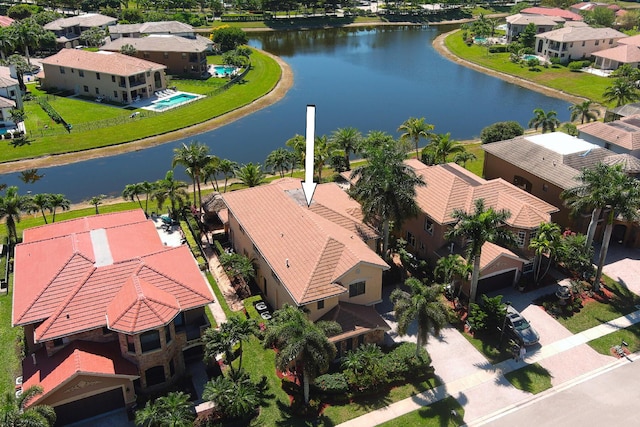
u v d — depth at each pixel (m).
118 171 77.00
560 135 65.50
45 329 34.09
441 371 38.91
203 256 51.38
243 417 34.25
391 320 43.97
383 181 43.97
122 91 102.88
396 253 53.06
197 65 121.19
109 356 35.12
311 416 34.88
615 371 38.91
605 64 128.00
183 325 38.47
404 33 180.25
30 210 53.47
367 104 107.56
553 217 57.81
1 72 98.81
